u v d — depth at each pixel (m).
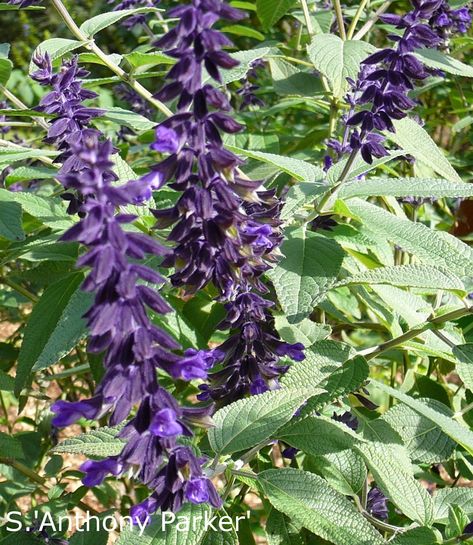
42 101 0.68
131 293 0.41
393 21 0.63
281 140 1.20
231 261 0.53
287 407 0.58
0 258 0.84
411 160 0.94
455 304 0.71
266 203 0.58
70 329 0.63
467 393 0.82
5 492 0.84
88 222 0.41
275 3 1.13
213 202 0.51
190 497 0.49
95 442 0.61
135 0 1.13
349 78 0.79
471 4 1.19
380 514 0.71
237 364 0.62
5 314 1.34
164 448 0.47
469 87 1.39
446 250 0.64
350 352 0.64
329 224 0.77
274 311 0.74
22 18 2.78
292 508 0.57
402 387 0.86
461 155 1.49
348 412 0.73
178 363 0.45
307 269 0.65
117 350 0.44
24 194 0.74
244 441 0.57
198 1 0.46
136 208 0.70
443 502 0.66
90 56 0.81
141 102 1.22
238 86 1.39
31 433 0.92
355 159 0.73
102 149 0.41
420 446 0.68
